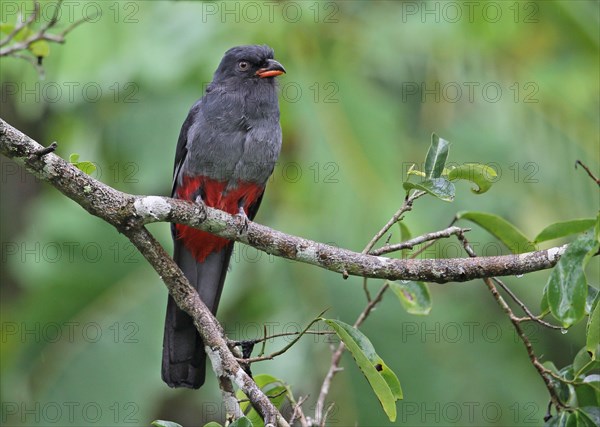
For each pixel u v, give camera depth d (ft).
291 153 42.06
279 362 39.65
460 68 44.50
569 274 19.85
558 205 43.98
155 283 41.45
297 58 42.50
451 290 44.34
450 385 41.55
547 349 44.47
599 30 44.75
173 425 21.07
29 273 42.42
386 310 41.29
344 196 40.11
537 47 45.32
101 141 44.27
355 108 41.78
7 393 40.11
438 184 23.06
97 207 24.38
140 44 41.39
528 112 45.03
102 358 40.24
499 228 25.68
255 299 41.93
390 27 44.06
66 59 40.60
